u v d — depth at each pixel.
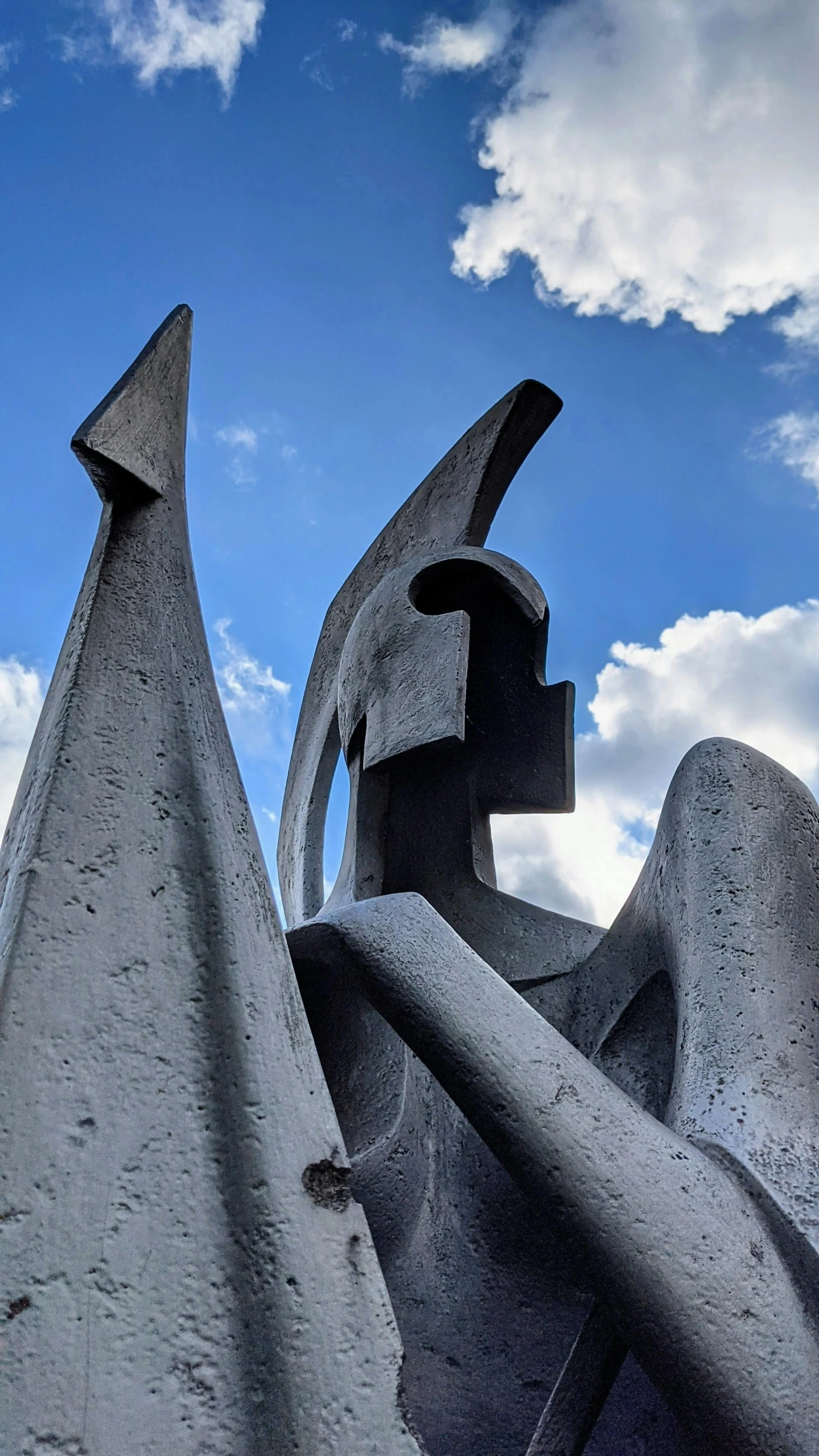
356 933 2.00
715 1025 1.89
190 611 1.92
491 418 3.35
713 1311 1.47
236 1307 1.42
